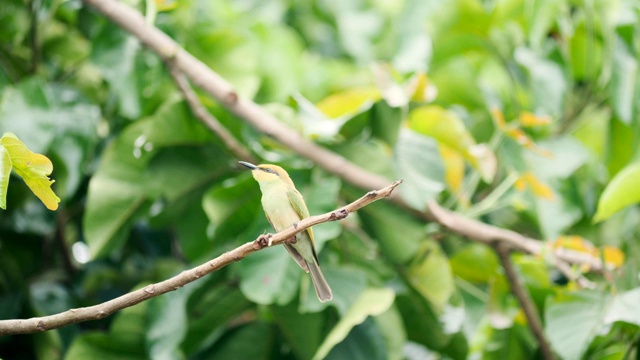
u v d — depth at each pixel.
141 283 8.08
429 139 7.68
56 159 7.99
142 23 7.81
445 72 9.02
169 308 7.49
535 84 8.77
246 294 6.89
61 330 8.45
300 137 7.57
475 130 8.76
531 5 8.27
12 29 8.69
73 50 9.10
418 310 7.93
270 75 8.80
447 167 8.09
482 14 8.98
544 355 7.59
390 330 7.54
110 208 7.73
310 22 11.09
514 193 8.30
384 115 7.59
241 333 7.73
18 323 4.53
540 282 7.85
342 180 7.57
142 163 7.78
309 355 7.42
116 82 8.01
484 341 7.96
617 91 8.25
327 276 7.30
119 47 8.08
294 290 6.93
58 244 9.09
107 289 8.95
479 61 9.40
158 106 8.27
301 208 6.00
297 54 9.05
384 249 7.73
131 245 9.45
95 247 7.69
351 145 7.63
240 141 8.00
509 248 7.67
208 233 7.79
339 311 7.12
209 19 8.54
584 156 8.42
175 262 8.82
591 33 8.73
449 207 8.07
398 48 9.52
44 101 7.77
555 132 9.02
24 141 7.66
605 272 7.34
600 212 7.29
